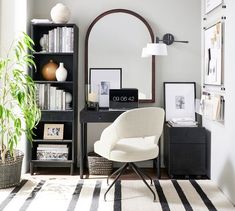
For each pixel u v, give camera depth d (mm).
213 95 3645
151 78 4297
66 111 3973
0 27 3953
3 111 3297
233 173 3061
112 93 4023
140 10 4301
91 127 4383
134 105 4008
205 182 3721
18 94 3299
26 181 3736
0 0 3943
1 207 2961
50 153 4043
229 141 3166
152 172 4168
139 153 3168
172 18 4305
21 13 3943
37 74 4250
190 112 4309
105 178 3887
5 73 3613
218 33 3451
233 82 3016
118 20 4281
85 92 4172
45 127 4090
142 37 4289
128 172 4148
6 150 3473
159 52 3881
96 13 4293
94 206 3002
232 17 3043
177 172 3889
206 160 3988
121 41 4289
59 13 3979
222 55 3363
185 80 4340
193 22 4309
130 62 4301
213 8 3635
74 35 4000
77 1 4285
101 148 3266
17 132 3396
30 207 2967
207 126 3979
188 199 3184
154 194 3143
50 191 3395
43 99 4031
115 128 3066
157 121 3234
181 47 4324
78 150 4367
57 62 4285
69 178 3881
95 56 4301
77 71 4258
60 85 4262
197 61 4324
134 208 2957
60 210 2904
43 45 4055
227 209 2936
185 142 3877
